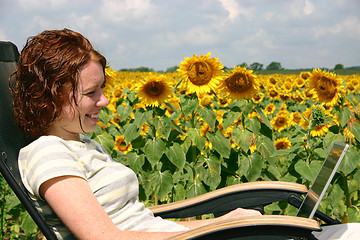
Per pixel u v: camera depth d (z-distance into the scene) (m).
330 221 2.06
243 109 3.87
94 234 1.47
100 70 1.75
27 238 3.39
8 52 2.09
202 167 3.78
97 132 4.08
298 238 1.69
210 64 3.72
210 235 1.50
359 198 3.79
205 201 2.15
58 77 1.64
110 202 1.75
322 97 4.06
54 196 1.52
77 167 1.62
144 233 1.58
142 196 3.89
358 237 1.87
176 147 3.80
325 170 1.94
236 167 3.93
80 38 1.74
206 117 3.71
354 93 8.16
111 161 2.03
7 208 3.49
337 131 4.04
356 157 3.41
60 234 1.69
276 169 4.20
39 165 1.57
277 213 3.79
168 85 3.87
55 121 1.73
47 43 1.68
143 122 3.83
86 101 1.71
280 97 9.72
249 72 3.81
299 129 3.69
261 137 3.87
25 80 1.70
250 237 1.52
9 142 1.80
